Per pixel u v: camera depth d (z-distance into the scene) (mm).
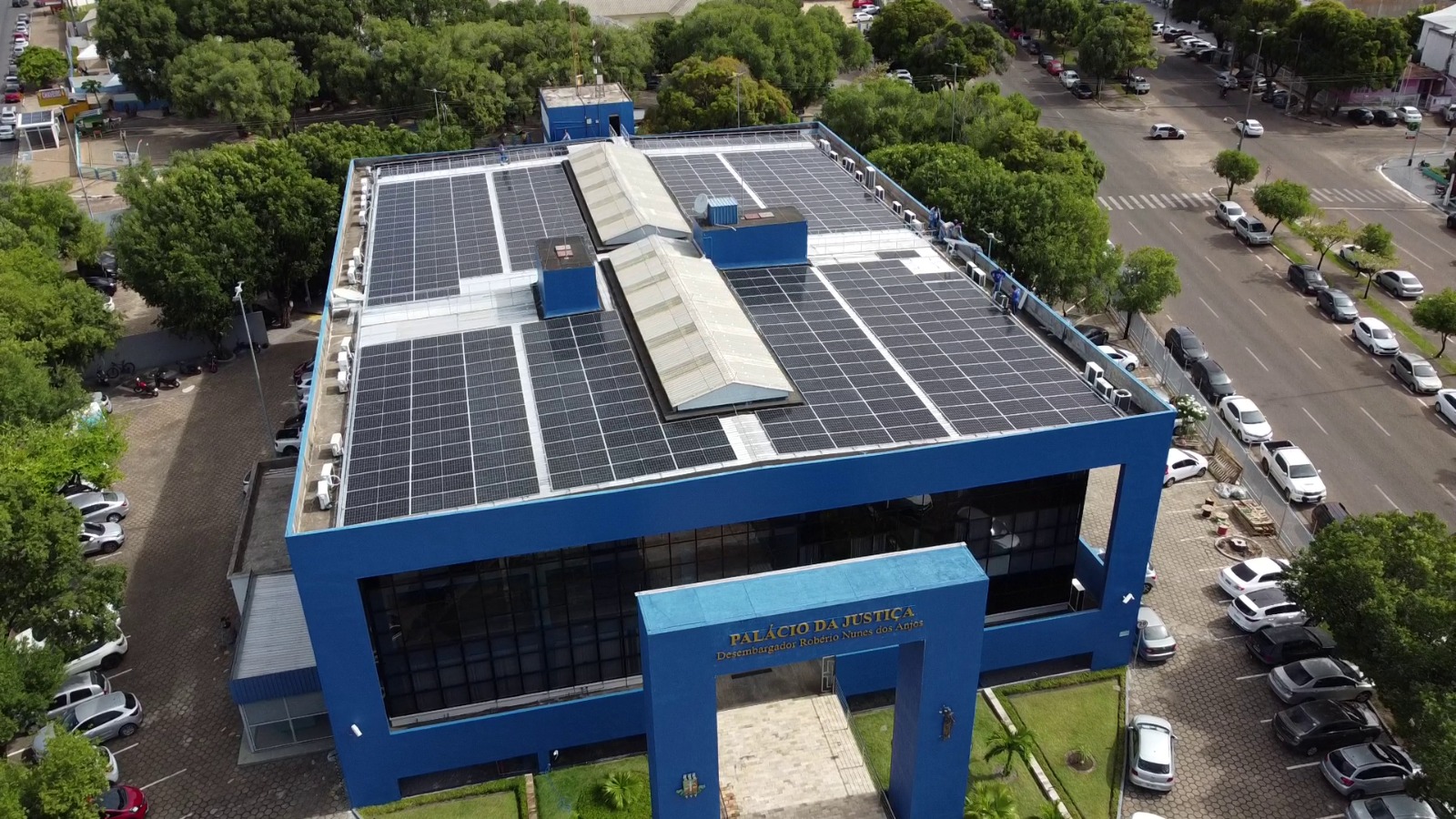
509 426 45562
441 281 60156
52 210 89812
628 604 43812
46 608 45281
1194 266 92562
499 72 128875
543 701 44625
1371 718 45844
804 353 51125
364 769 42750
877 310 55750
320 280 92750
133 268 78438
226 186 81688
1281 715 45969
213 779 45562
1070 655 49625
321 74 135125
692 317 51250
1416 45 132750
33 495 46125
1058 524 47281
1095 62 135750
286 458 60656
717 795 38094
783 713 45625
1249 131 122062
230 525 63250
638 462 42469
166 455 70688
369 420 46719
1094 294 77688
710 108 107500
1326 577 43875
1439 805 38344
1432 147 117188
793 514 42000
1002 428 44438
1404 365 73312
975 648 37812
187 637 54250
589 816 42812
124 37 136875
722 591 36688
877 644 37094
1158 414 43656
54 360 71438
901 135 104000
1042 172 91625
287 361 83000
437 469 42750
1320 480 62219
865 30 163750
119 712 47719
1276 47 128500
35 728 43938
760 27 130625
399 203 73625
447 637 42500
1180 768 45000
